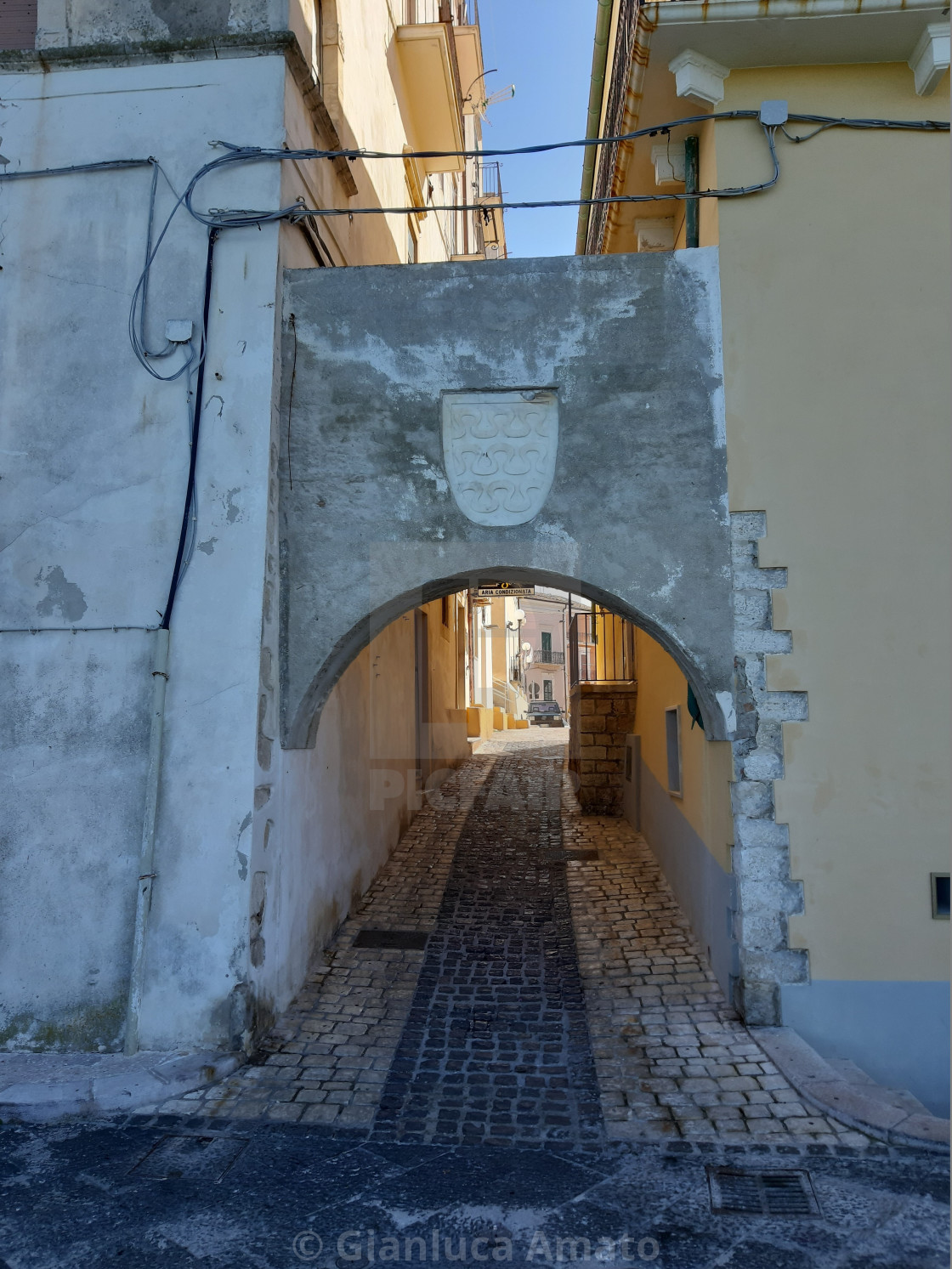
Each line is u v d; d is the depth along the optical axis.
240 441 5.36
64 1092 4.31
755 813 5.29
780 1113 4.29
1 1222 3.41
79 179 5.72
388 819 8.77
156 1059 4.68
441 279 5.76
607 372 5.63
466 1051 5.02
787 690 5.35
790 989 5.18
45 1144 4.01
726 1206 3.54
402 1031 5.26
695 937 6.45
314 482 5.65
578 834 9.57
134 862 5.01
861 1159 3.89
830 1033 5.15
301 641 5.54
